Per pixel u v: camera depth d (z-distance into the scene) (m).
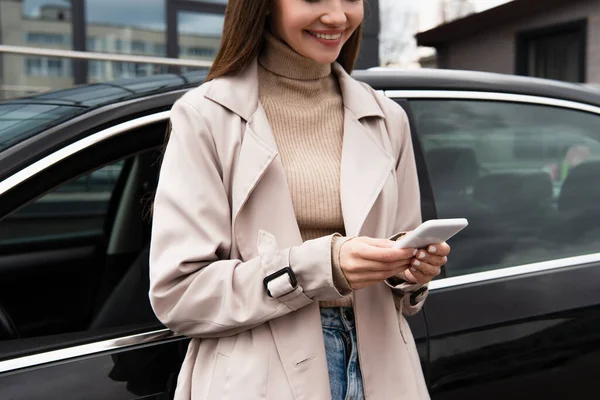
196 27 5.85
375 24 5.14
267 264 0.95
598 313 1.66
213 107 1.05
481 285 1.59
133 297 1.68
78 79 5.46
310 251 0.94
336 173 1.09
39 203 3.73
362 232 1.08
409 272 1.06
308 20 1.05
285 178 1.03
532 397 1.56
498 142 1.79
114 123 1.31
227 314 0.95
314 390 0.98
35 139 1.25
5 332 1.40
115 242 2.10
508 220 1.74
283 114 1.12
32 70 5.31
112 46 5.57
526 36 8.28
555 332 1.60
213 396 0.99
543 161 1.84
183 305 0.97
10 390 1.12
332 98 1.18
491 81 1.83
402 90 1.68
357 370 1.07
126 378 1.19
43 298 1.98
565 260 1.74
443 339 1.47
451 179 1.69
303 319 1.01
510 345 1.54
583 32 7.79
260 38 1.12
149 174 2.10
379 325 1.09
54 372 1.16
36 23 5.31
